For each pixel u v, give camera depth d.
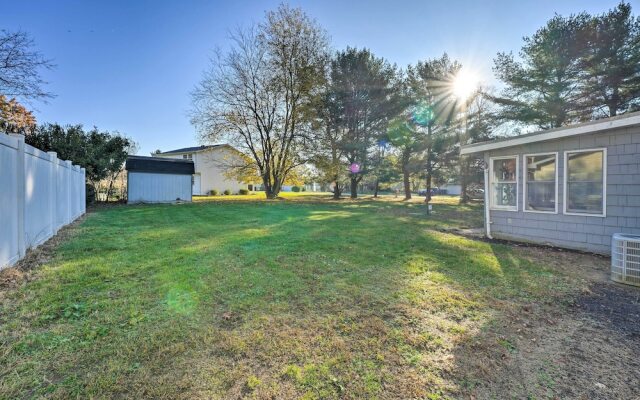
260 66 18.91
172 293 3.27
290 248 5.46
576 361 2.18
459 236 7.23
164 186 17.67
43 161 5.63
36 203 5.20
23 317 2.65
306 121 19.89
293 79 19.19
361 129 21.56
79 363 2.03
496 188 7.37
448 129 19.27
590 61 13.45
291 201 18.89
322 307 3.00
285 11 18.17
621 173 5.33
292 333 2.48
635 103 13.31
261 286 3.54
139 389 1.79
